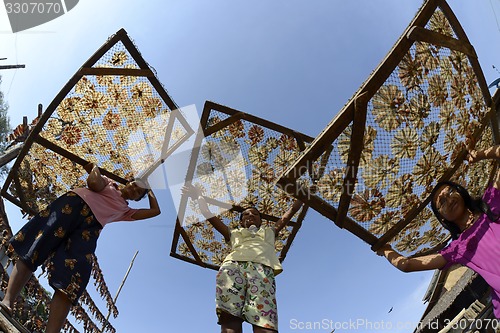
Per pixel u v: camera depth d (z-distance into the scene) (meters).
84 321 6.97
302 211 4.54
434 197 2.98
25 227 3.15
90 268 3.14
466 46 2.84
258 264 3.23
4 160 4.41
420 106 2.79
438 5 2.67
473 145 3.09
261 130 4.44
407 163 2.92
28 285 5.02
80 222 3.26
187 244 4.44
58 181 4.21
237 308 3.00
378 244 3.10
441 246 3.53
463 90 2.98
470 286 6.62
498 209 2.70
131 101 3.99
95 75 3.77
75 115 3.93
